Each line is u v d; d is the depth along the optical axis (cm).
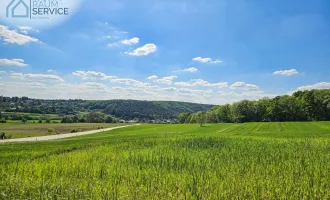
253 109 15275
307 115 13088
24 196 891
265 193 945
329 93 12575
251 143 2859
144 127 12106
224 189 1002
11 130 10231
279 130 8012
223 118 16425
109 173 1395
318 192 957
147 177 1273
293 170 1370
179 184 1072
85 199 888
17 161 1764
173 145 2823
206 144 2820
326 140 3070
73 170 1453
